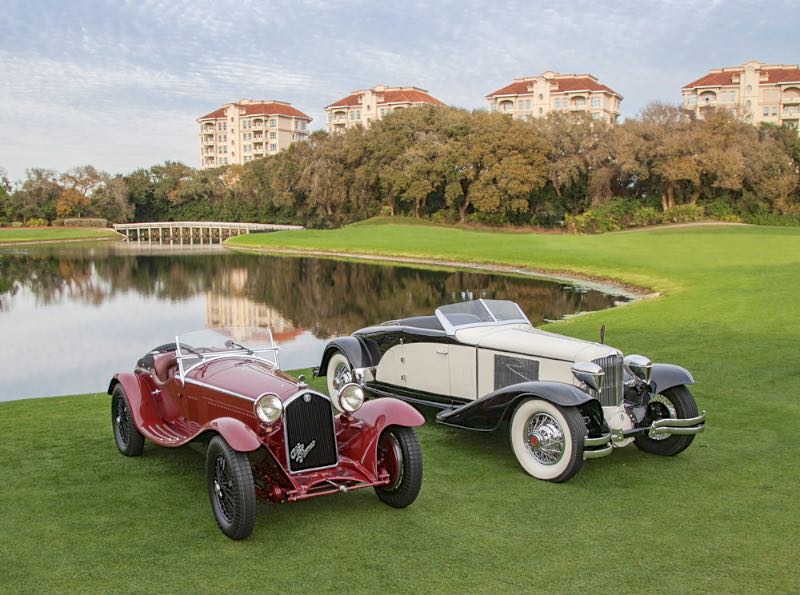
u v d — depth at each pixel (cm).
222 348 691
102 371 1500
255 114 16225
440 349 809
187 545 502
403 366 856
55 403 989
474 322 812
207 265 4659
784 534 521
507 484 631
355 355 889
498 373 748
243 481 497
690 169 6800
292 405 538
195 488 618
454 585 444
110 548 496
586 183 7944
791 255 3444
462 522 545
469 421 695
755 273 2644
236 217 11225
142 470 666
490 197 7388
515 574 459
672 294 2278
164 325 2141
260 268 4378
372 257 5247
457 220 8288
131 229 10769
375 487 591
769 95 12594
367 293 2942
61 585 442
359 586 442
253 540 512
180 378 650
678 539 513
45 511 562
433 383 822
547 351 702
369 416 571
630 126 7481
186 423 652
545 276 3584
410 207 8794
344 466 566
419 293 2917
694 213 7038
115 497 595
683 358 1203
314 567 468
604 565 472
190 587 440
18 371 1500
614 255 3934
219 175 12550
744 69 12606
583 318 1834
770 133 8119
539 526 536
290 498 515
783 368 1109
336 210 9219
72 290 3172
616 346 1345
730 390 979
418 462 559
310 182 8800
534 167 7469
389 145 8244
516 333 770
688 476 651
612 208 7331
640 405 706
